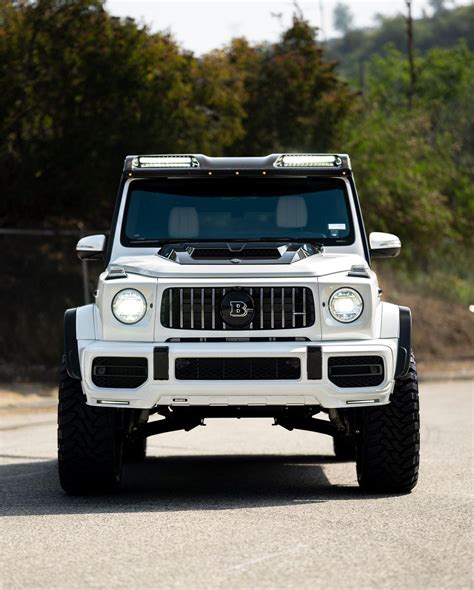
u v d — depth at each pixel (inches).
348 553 546.9
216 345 698.2
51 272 2037.4
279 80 2432.3
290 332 705.6
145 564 526.0
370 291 714.2
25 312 1972.2
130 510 682.8
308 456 1005.8
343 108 2477.9
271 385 695.1
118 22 1991.9
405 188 2709.2
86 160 1979.6
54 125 1971.0
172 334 705.0
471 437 1152.2
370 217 2632.9
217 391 695.1
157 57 1985.7
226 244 769.6
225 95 2106.3
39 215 2105.1
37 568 521.0
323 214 804.0
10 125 1961.1
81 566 523.5
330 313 709.3
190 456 1012.5
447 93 4621.1
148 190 809.5
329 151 2495.1
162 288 706.2
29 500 733.3
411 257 2866.6
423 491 757.9
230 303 703.7
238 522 634.8
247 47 2500.0
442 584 482.9
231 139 2139.5
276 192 808.3
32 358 1934.1
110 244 796.6
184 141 2014.0
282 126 2439.7
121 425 765.9
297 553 547.5
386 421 727.7
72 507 700.0
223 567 518.0
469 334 2965.1
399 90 4761.3
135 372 703.7
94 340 716.7
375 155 2687.0
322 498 731.4
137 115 1962.4
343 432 776.3
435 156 3058.6
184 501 723.4
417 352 2802.7
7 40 1943.9
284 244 771.4
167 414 756.6
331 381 703.1
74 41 1966.0
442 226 2812.5
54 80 1951.3
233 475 875.4
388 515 655.8
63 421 723.4
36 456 1000.9
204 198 806.5
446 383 2207.2
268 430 1255.5
